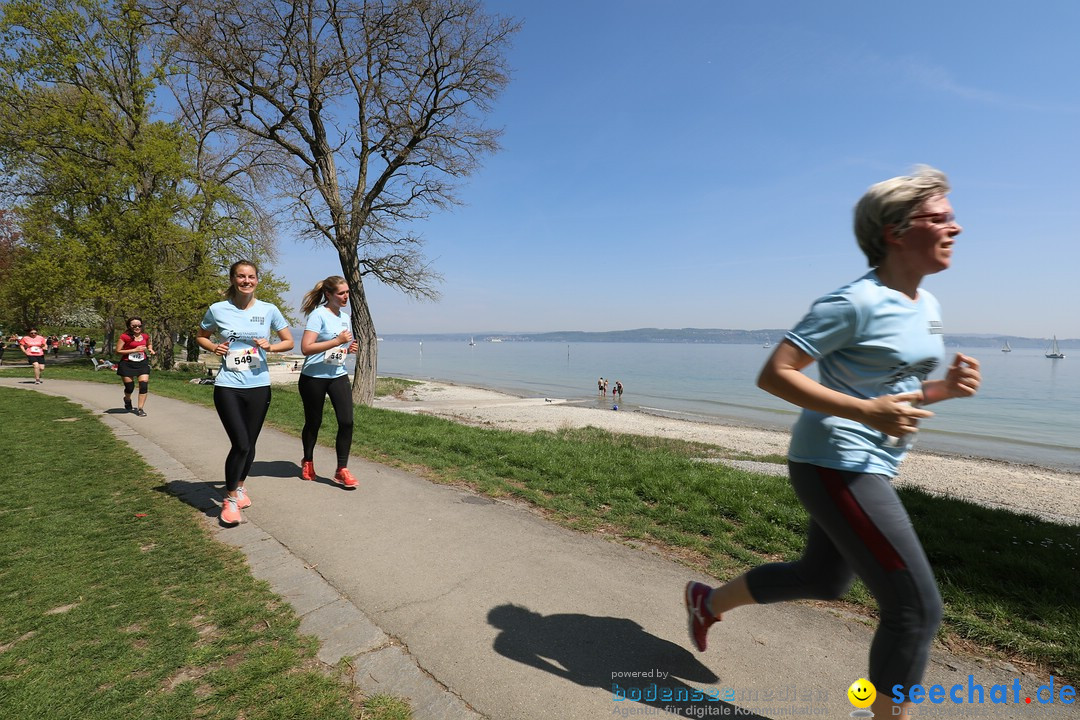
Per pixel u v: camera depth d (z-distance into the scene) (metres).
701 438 20.48
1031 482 14.27
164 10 13.90
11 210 21.33
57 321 45.59
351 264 16.14
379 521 4.15
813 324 1.58
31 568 3.18
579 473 5.71
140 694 2.04
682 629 2.60
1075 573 3.20
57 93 21.45
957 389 1.62
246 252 24.53
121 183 20.33
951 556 3.48
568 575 3.22
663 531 4.02
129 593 2.88
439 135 15.71
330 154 15.73
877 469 1.60
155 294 21.53
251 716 1.94
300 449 6.83
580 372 71.94
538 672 2.23
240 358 4.02
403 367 84.06
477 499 4.80
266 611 2.70
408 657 2.34
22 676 2.14
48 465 5.68
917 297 1.67
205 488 4.90
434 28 14.73
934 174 1.61
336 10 14.24
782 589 1.94
